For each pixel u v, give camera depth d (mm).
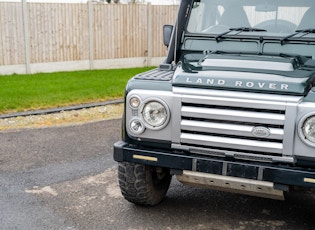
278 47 4539
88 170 5773
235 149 3727
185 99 3764
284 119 3514
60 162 6055
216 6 5023
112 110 9320
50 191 5070
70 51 13820
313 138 3465
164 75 4184
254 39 4629
